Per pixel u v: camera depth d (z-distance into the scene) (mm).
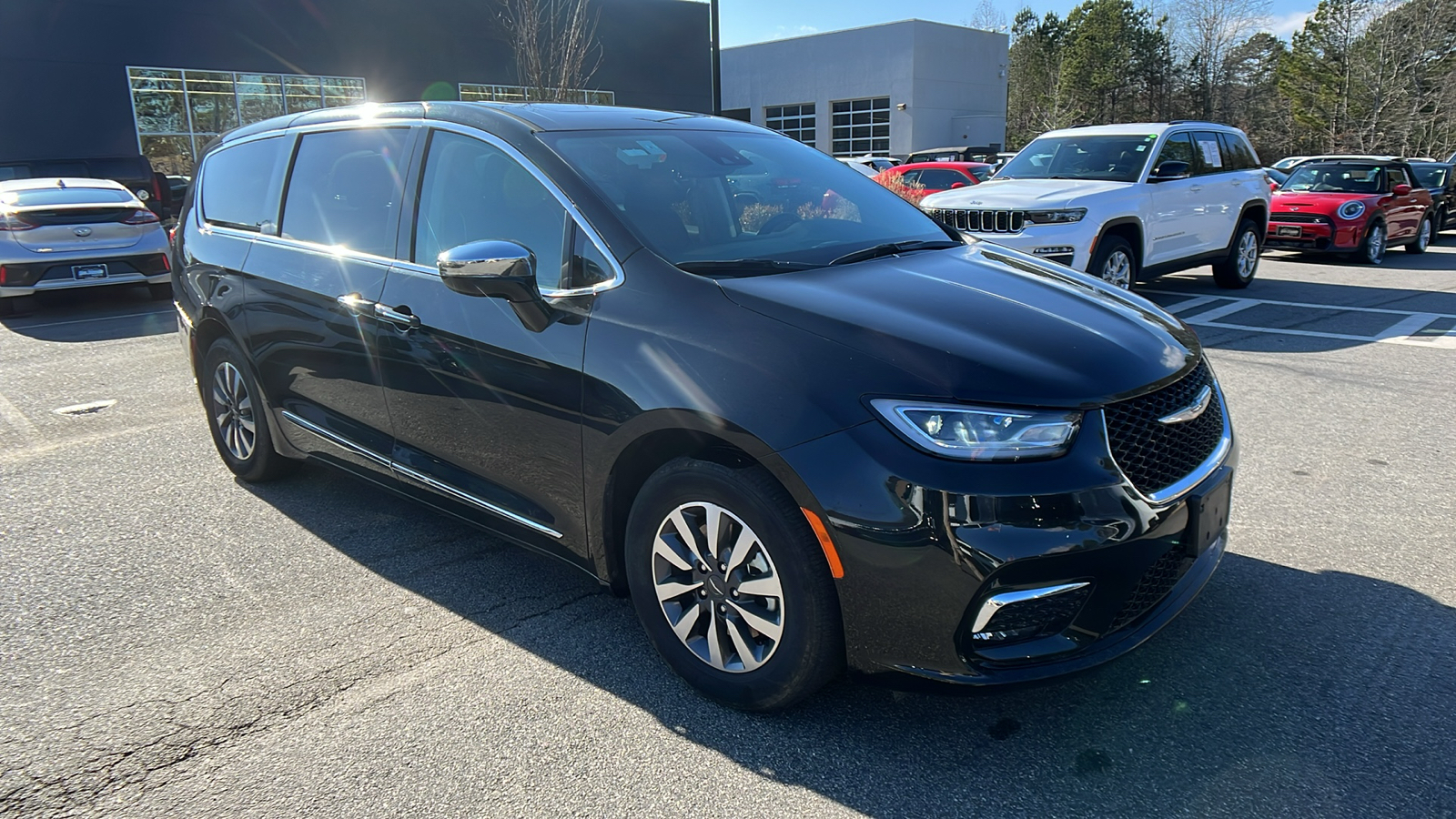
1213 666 2865
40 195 10109
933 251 3350
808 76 46625
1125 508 2305
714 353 2510
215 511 4320
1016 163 10383
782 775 2406
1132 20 61750
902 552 2230
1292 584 3389
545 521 3027
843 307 2568
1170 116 62000
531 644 3094
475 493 3248
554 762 2479
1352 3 48375
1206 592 3346
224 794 2367
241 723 2674
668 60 27516
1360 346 7633
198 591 3504
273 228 4055
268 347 4027
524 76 18312
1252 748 2473
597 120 3459
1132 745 2496
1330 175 14961
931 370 2322
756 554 2488
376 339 3438
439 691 2824
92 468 4938
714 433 2443
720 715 2670
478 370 3059
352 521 4188
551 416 2863
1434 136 46969
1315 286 11414
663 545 2693
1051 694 2740
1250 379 6516
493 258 2730
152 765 2486
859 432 2281
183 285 4605
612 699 2766
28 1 17969
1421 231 15531
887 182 16344
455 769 2455
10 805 2326
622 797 2334
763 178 3525
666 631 2762
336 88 22031
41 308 10672
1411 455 4805
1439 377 6477
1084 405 2309
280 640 3137
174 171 20250
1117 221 8633
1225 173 10430
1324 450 4926
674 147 3457
